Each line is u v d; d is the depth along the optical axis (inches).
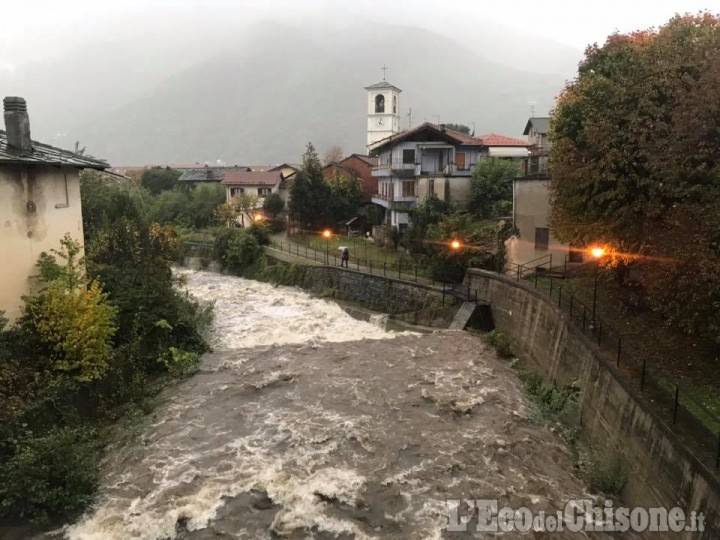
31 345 587.8
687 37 633.6
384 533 441.7
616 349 610.9
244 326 1068.5
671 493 408.5
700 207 481.1
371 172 2086.6
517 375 804.6
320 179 1941.4
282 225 2113.7
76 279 635.5
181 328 849.5
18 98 633.0
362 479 510.3
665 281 503.2
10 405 508.1
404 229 1560.0
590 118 673.0
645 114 606.2
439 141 1648.6
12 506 447.8
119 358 694.5
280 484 498.9
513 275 1054.4
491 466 540.7
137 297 794.2
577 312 750.5
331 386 732.0
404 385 740.7
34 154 642.2
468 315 1016.9
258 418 634.8
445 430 613.3
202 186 2480.3
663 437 429.7
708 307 464.1
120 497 484.7
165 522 450.0
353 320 1158.3
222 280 1604.3
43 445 467.5
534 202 1080.2
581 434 607.5
